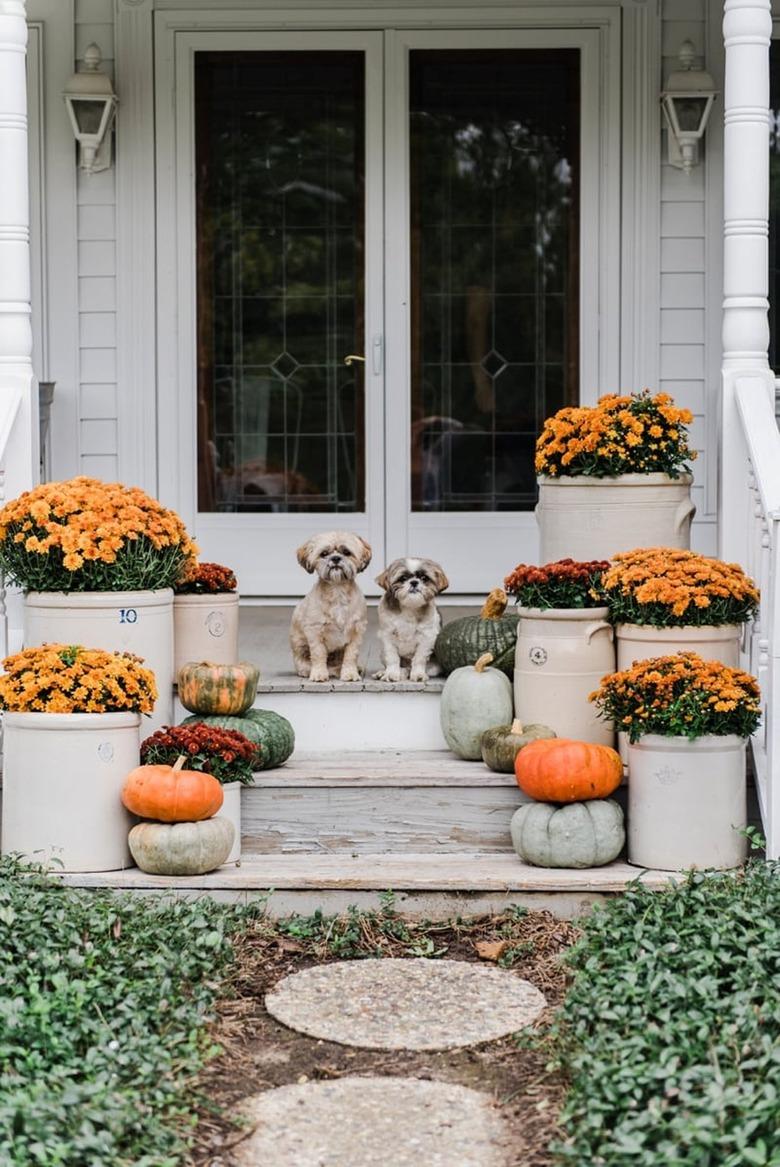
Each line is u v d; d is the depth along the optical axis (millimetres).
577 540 5578
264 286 7715
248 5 7535
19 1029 3645
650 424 5574
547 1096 3621
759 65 5461
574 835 4719
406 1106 3598
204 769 4789
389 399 7691
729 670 4719
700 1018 3650
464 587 7742
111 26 7566
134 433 7715
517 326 7719
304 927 4613
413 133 7652
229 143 7660
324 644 5504
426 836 5027
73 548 4891
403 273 7664
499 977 4309
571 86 7621
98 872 4730
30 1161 3080
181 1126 3457
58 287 7664
